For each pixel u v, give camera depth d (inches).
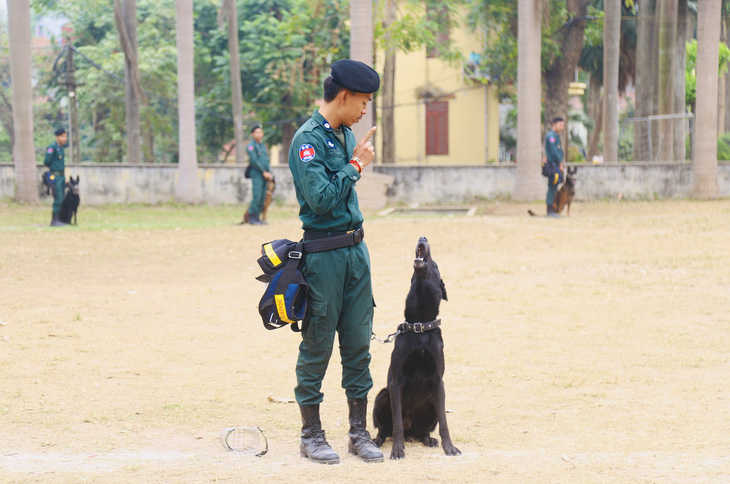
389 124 1186.6
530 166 882.1
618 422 175.3
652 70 1114.1
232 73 1102.4
